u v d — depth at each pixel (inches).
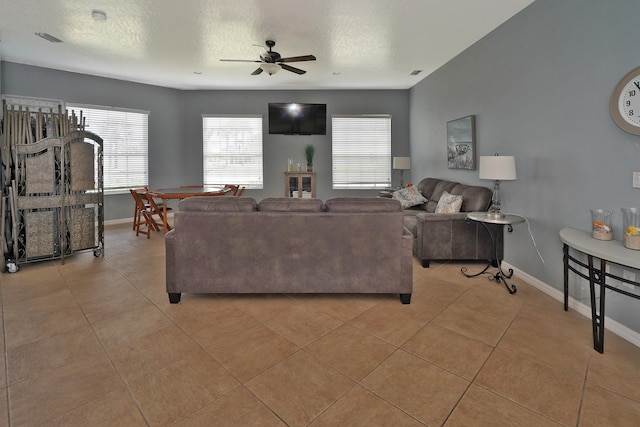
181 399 63.4
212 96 268.1
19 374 70.6
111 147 234.4
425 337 86.0
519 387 66.4
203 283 106.0
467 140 170.4
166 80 238.1
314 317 97.3
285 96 269.4
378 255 105.0
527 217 126.8
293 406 61.6
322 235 104.7
